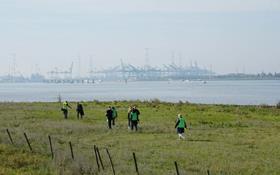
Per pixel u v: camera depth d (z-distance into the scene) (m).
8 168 72.75
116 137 127.56
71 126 144.75
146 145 112.00
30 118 170.50
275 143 116.19
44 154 85.06
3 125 143.88
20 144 92.62
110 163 79.19
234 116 188.25
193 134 133.88
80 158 79.50
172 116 184.75
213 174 77.25
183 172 75.00
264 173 79.44
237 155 97.50
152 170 76.25
